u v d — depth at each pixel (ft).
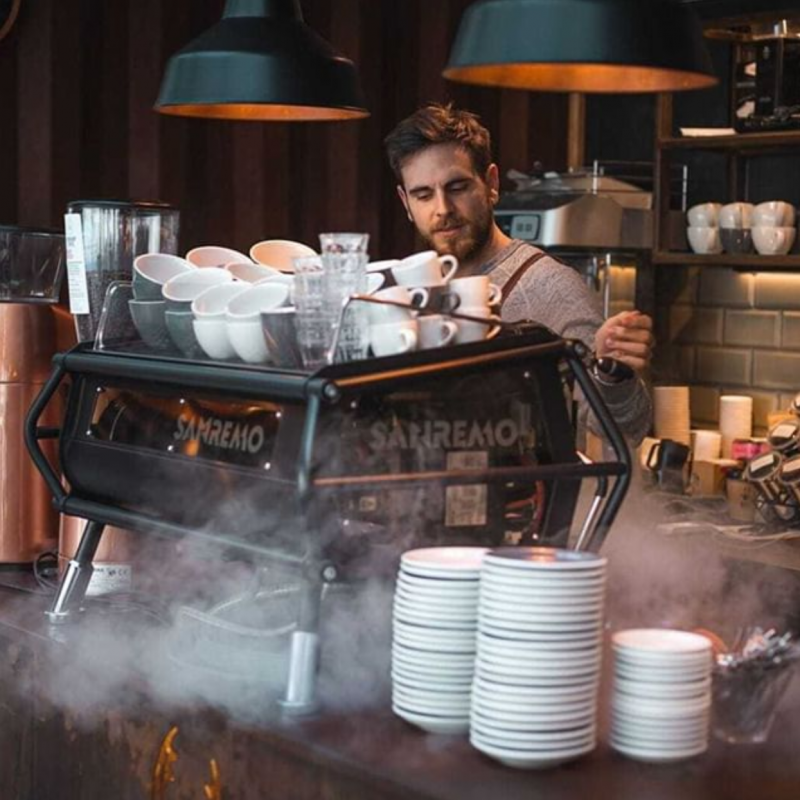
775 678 11.59
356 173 30.71
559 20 13.00
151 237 16.40
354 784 11.69
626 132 32.27
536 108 33.42
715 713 11.64
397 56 31.65
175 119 28.76
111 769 14.42
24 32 27.40
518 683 10.90
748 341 29.94
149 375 14.11
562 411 13.20
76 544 16.43
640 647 11.20
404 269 13.35
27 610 15.72
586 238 28.99
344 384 11.97
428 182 20.79
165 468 13.78
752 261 27.61
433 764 11.11
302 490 11.90
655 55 13.10
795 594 18.16
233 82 16.88
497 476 12.65
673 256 28.84
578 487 13.28
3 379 17.54
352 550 12.28
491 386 12.85
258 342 13.23
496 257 21.17
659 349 31.30
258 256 16.21
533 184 30.30
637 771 11.00
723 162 30.30
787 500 25.61
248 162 29.66
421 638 11.65
